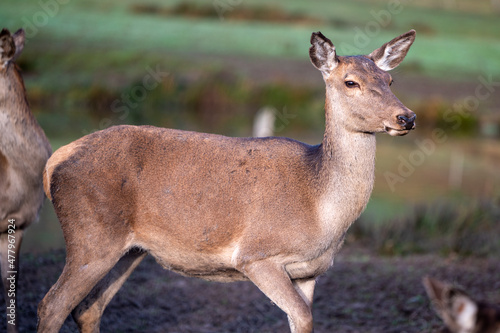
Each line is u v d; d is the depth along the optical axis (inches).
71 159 396.2
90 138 406.3
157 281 611.8
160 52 2375.7
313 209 391.9
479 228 824.9
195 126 1568.7
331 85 399.2
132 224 403.2
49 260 604.7
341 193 392.5
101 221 390.0
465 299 211.9
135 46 2411.4
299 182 396.8
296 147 413.1
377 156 1368.1
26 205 467.8
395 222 823.7
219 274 416.8
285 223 388.8
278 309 575.8
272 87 1923.0
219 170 401.4
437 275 637.9
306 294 416.5
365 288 609.9
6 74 457.1
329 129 398.9
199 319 545.3
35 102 1766.7
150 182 401.4
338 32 2974.9
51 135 1284.4
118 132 408.5
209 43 2650.1
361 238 805.9
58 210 394.3
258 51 2581.2
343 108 391.5
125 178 398.0
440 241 786.8
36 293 536.1
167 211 399.5
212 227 396.5
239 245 394.0
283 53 2591.0
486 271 655.1
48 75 1962.4
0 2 2682.1
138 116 1679.4
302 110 1812.3
